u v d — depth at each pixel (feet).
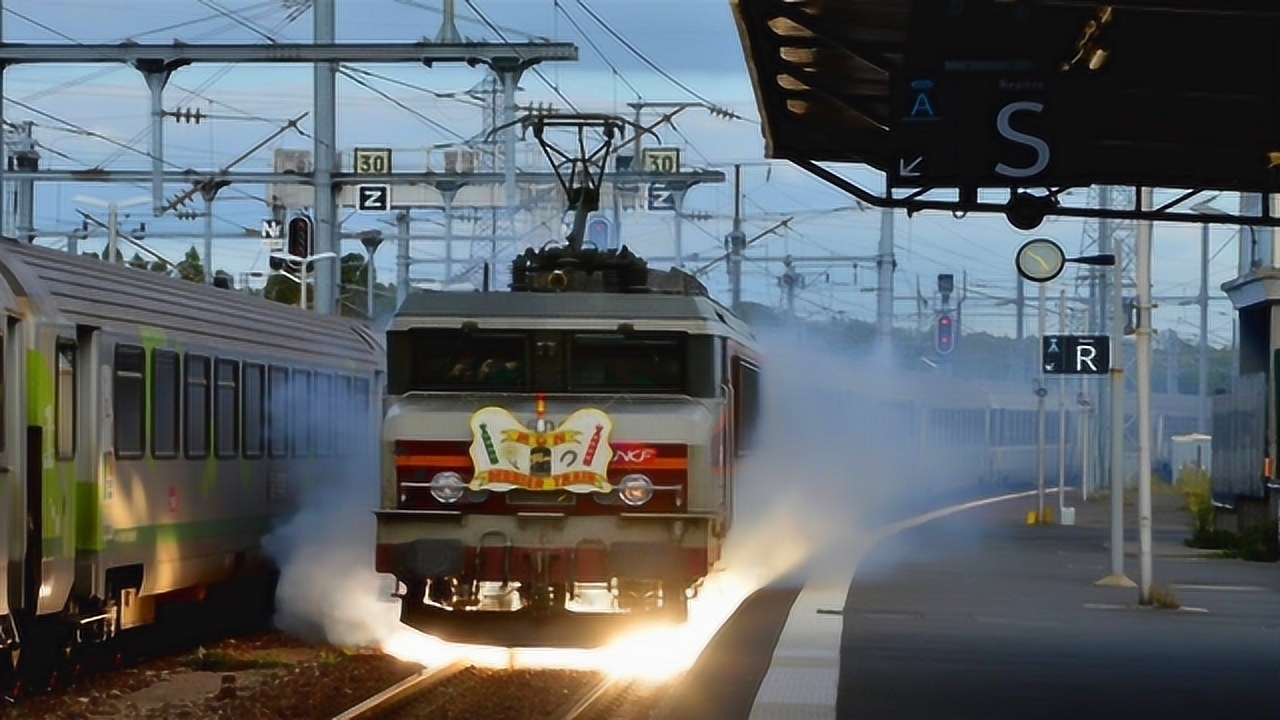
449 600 71.61
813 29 55.88
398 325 74.02
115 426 74.74
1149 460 93.04
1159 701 58.95
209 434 85.71
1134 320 94.73
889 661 66.80
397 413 71.61
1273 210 152.25
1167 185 66.08
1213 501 166.40
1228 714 56.59
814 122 68.49
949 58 57.36
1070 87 57.88
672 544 69.87
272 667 78.54
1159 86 60.49
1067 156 58.13
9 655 71.87
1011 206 61.98
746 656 67.15
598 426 70.74
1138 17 52.42
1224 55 56.54
